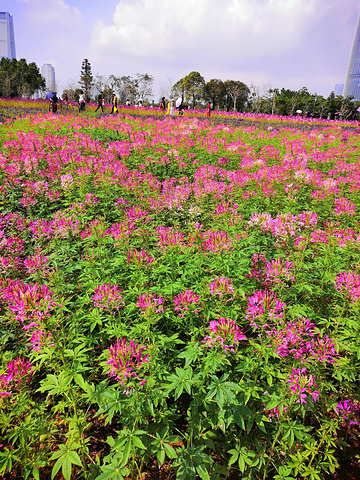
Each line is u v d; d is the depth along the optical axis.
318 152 13.35
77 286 4.46
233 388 2.45
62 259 5.04
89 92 78.94
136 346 2.70
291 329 2.92
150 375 2.84
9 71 76.38
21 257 5.48
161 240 4.13
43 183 7.66
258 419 2.74
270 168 10.30
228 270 3.87
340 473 2.86
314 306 4.23
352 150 14.91
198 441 2.80
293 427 2.59
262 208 7.28
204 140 14.23
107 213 6.99
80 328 3.47
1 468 2.44
